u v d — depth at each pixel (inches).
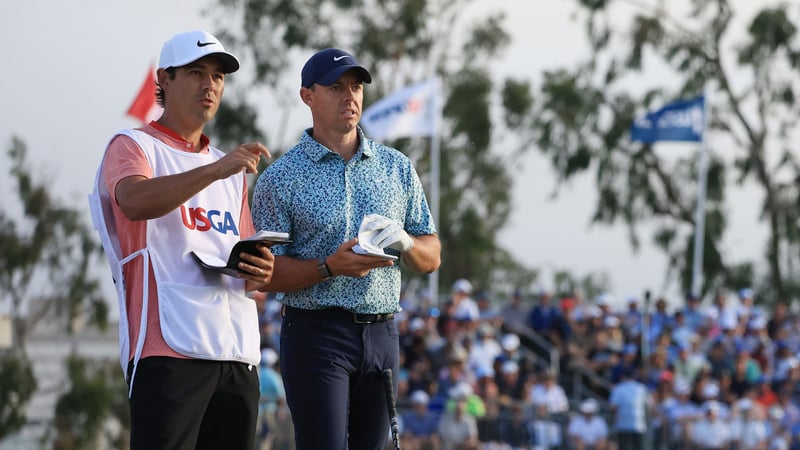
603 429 1489.9
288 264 535.5
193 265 465.1
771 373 1907.0
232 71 479.2
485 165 3462.1
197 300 461.1
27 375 2365.9
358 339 548.1
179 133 476.4
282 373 557.0
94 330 2974.9
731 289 3257.9
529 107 3376.0
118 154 460.4
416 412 1387.8
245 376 471.8
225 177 443.5
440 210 3400.6
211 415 471.8
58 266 2598.4
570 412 1483.8
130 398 458.3
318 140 558.9
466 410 1398.9
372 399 557.6
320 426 539.5
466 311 1769.2
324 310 545.3
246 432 475.2
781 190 3272.6
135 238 462.3
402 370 1588.3
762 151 3265.3
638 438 1510.8
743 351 1861.5
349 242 530.0
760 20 3225.9
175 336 454.0
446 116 3430.1
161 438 449.4
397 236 532.4
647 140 2420.0
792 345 2052.2
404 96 2076.8
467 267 3535.9
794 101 3250.5
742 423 1626.5
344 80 552.1
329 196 550.9
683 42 3257.9
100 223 466.3
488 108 3403.1
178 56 467.8
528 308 2081.7
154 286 458.6
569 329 1909.4
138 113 1521.9
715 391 1676.9
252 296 483.2
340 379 543.8
